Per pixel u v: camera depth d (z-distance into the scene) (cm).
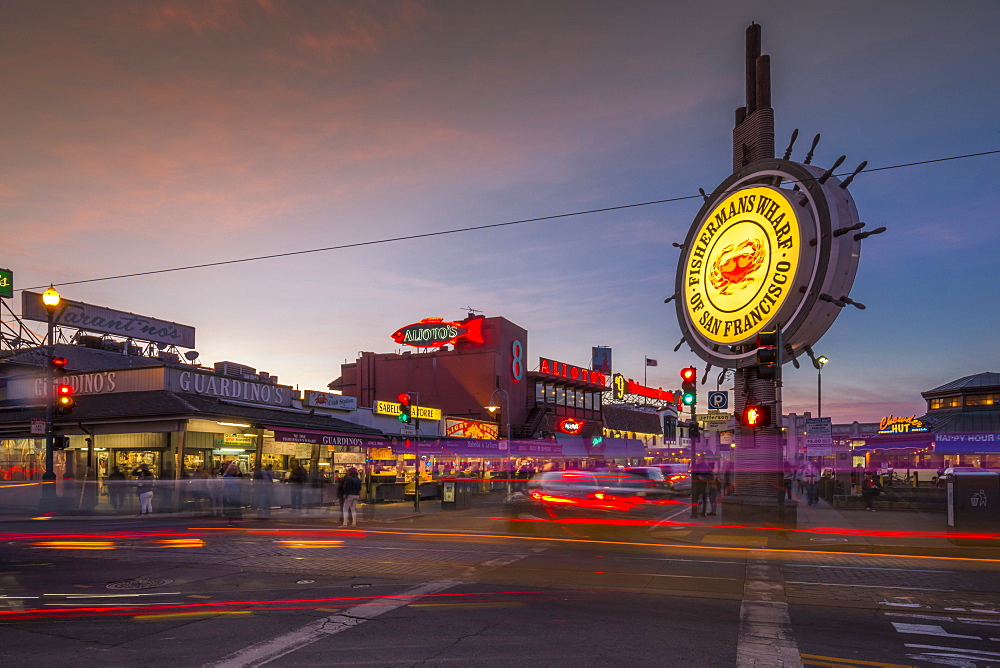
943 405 5612
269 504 2569
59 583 1006
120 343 4191
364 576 1078
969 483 1535
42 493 2406
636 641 693
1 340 3916
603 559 1301
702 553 1403
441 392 5919
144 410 2775
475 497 3891
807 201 1789
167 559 1264
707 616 809
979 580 1080
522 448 5569
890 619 798
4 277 3353
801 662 625
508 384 5903
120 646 666
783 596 938
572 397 6919
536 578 1074
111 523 2144
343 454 3797
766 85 2025
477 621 772
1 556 1307
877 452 5109
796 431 5891
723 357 1988
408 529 1933
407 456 4322
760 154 1998
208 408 2855
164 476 2770
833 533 1747
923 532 1783
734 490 1938
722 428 3325
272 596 912
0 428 3066
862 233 1727
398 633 717
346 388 6431
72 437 3023
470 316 6031
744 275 1934
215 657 630
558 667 607
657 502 2841
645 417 8725
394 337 6169
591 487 1802
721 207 2036
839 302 1736
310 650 653
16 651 648
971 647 678
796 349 1852
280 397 3541
